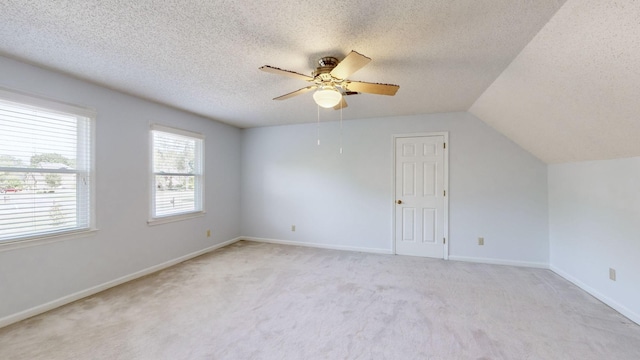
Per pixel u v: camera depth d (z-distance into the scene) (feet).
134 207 10.72
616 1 4.50
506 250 12.42
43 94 8.07
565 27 5.53
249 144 17.35
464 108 12.40
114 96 10.00
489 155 12.65
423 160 13.66
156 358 5.95
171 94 10.53
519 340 6.59
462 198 13.04
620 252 7.97
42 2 5.13
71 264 8.73
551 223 11.67
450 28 5.95
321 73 7.11
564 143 9.48
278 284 10.06
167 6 5.28
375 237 14.55
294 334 6.86
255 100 11.35
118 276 10.08
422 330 7.02
